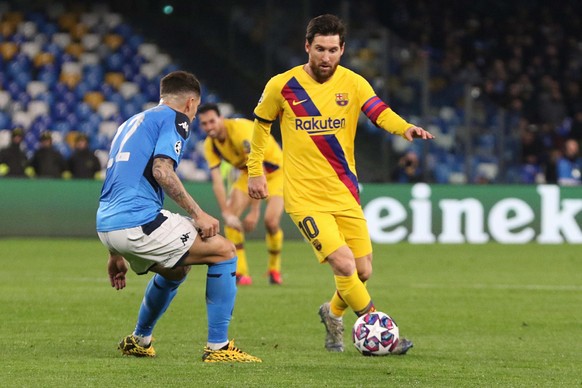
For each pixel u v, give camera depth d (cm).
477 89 9069
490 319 3556
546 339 3070
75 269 5319
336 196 2684
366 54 9094
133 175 2373
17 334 3002
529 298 4241
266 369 2370
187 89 2436
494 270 5575
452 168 8531
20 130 7606
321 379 2244
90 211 7425
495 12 10762
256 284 4738
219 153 4569
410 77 8906
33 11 10331
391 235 7525
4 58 9900
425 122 8744
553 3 10912
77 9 10381
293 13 9694
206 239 2419
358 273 2738
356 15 9356
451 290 4531
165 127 2380
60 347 2733
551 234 7575
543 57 10600
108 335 2995
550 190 7569
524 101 10069
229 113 9762
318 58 2611
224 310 2478
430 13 10669
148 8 10394
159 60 10112
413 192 7544
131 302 3862
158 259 2381
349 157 2703
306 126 2666
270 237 4694
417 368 2438
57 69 9912
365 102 2661
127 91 9881
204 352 2506
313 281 4894
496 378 2312
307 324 3344
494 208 7575
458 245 7288
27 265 5531
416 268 5659
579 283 4909
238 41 10019
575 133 9706
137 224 2355
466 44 10625
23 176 7606
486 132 8556
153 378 2227
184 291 4328
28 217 7375
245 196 4650
